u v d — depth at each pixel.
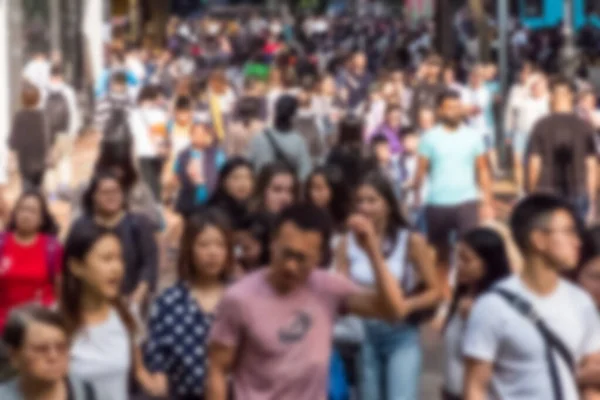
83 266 10.67
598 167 20.95
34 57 36.25
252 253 11.90
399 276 12.48
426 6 82.56
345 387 11.52
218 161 21.44
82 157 16.44
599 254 10.27
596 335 9.18
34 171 26.92
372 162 16.58
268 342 9.48
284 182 14.61
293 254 9.29
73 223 14.16
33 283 13.63
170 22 73.81
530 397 9.02
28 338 8.45
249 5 94.50
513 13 66.62
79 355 10.68
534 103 27.19
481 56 42.66
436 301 12.57
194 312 10.97
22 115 26.98
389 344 12.47
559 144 20.12
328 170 14.64
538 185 20.20
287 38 80.38
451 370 11.09
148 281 14.08
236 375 9.64
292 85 33.72
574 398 9.07
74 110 30.52
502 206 28.84
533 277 9.09
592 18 59.88
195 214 11.04
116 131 20.58
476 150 19.45
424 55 52.59
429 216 19.52
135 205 15.51
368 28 78.12
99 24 40.19
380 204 12.46
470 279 10.85
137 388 11.09
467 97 31.36
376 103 32.25
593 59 45.03
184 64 57.69
